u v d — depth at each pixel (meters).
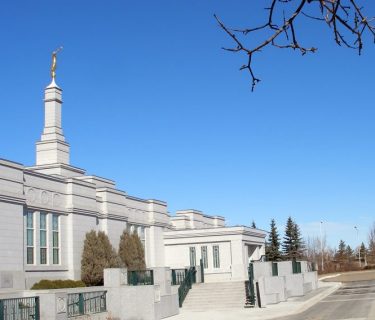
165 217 55.72
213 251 50.69
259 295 32.97
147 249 52.12
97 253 39.75
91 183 42.72
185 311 32.81
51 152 43.88
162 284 30.58
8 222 32.66
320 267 99.75
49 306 21.62
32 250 35.59
